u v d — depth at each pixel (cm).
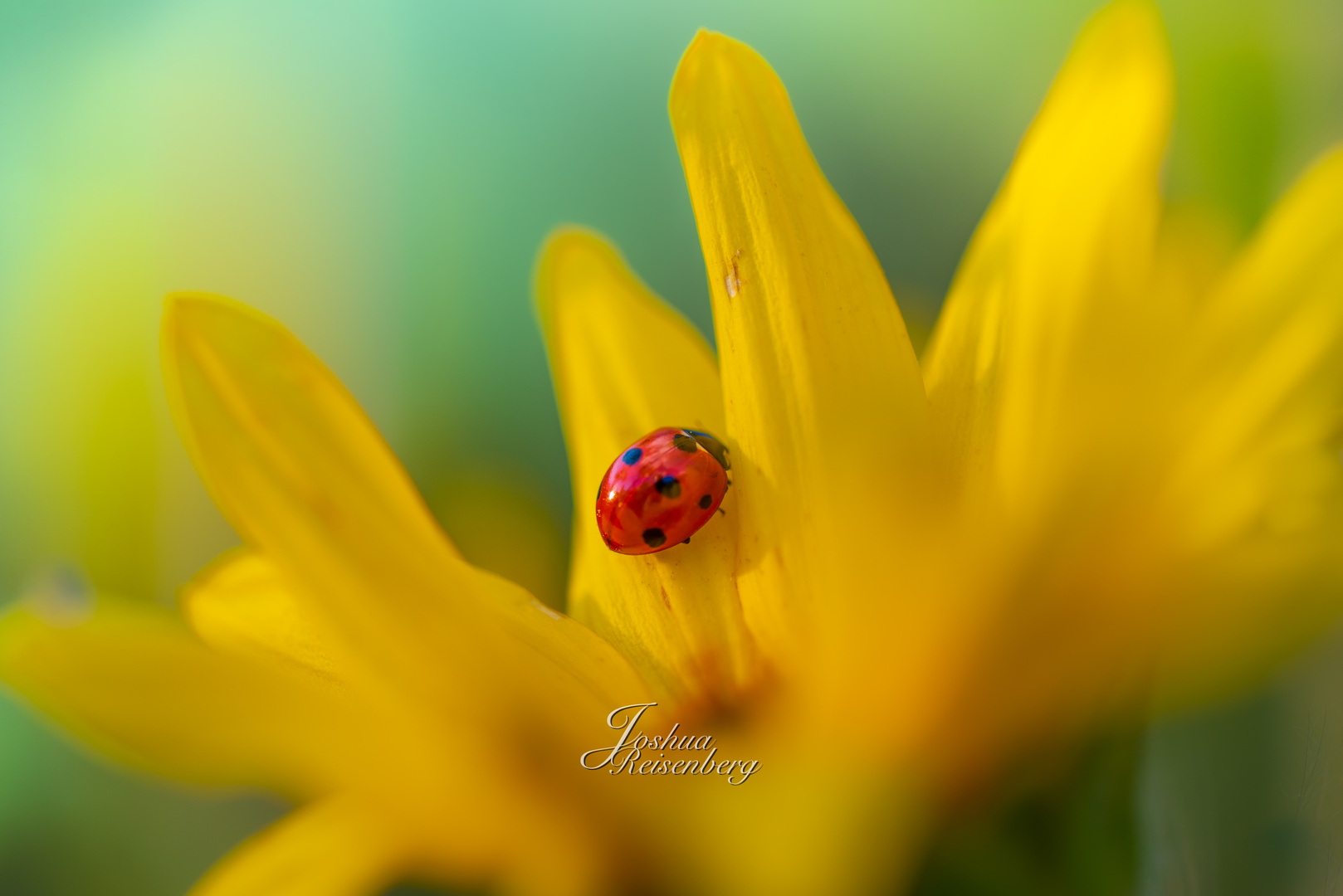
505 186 19
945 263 18
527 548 18
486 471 18
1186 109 17
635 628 17
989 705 16
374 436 17
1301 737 16
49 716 16
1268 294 16
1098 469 16
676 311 19
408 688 16
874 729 16
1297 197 16
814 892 16
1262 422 16
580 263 18
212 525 18
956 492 17
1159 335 16
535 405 19
